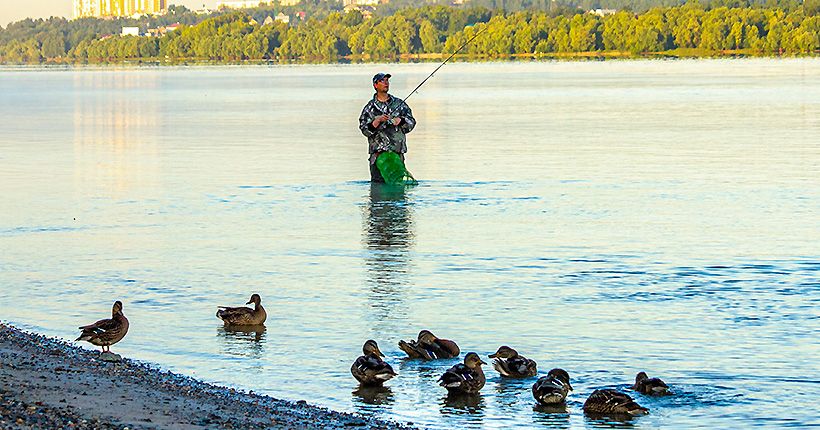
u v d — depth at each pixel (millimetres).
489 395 20359
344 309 26562
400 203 43500
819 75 165250
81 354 21938
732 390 20297
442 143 68750
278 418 18172
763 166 53812
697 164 55031
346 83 177375
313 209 42344
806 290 27844
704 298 27188
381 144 49500
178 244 35062
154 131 85562
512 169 53938
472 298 27500
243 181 51156
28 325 25250
